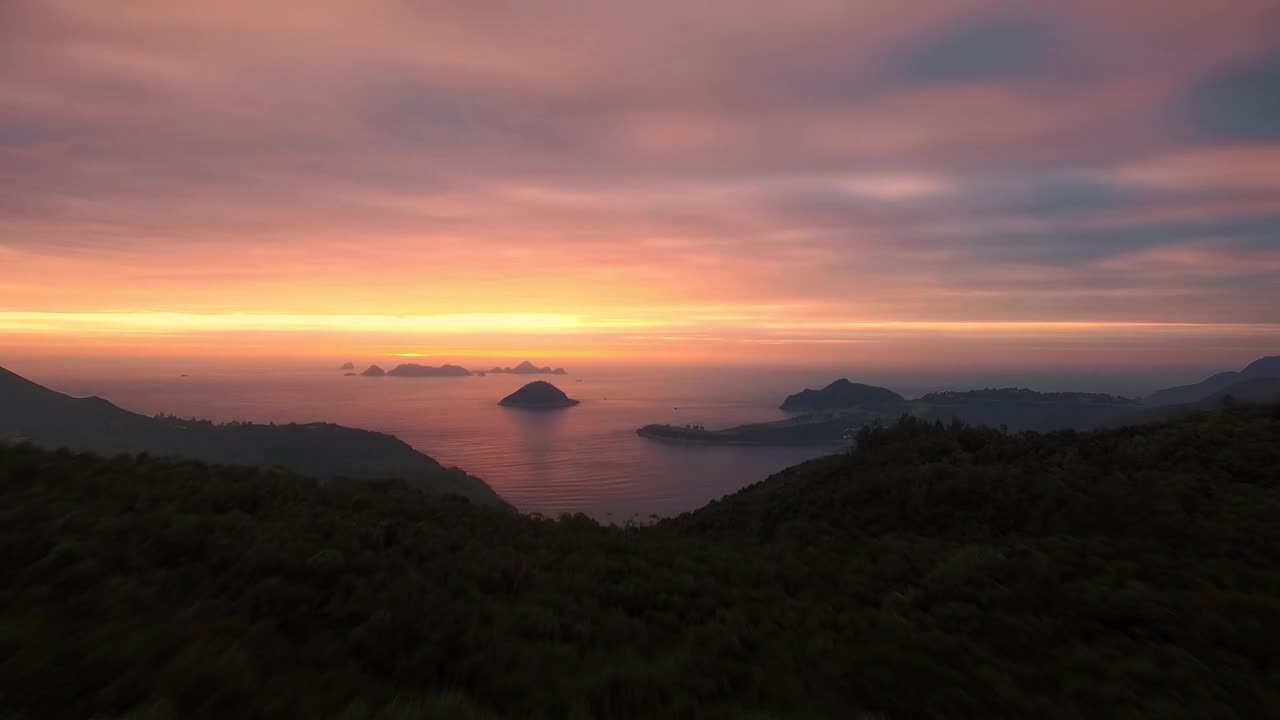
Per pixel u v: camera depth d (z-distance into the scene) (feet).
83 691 18.30
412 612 25.76
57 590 23.93
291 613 24.97
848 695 23.09
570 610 30.04
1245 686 22.81
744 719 20.89
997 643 27.35
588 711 20.29
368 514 39.17
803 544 49.08
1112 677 23.99
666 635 28.76
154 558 28.02
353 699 19.52
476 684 21.89
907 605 31.99
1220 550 36.01
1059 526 44.34
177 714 17.31
